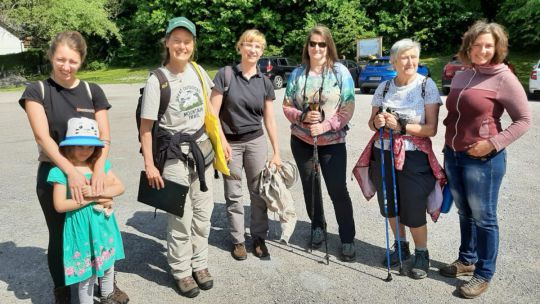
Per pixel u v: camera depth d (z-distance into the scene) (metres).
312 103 3.39
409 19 25.62
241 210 3.57
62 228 2.74
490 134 2.79
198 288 3.06
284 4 27.47
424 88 3.10
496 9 24.36
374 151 3.36
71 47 2.58
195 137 2.99
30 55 32.31
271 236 4.03
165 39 2.87
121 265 3.50
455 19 24.62
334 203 3.54
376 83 14.99
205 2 28.84
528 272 3.24
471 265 3.21
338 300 2.96
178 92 2.90
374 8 26.70
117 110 12.48
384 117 3.11
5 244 3.87
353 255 3.52
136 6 35.44
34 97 2.57
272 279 3.26
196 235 3.15
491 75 2.77
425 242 3.26
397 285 3.14
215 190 5.27
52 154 2.54
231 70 3.45
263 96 3.53
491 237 2.91
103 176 2.66
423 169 3.15
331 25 25.70
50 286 3.18
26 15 24.94
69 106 2.67
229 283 3.21
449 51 25.17
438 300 2.93
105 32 28.86
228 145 3.28
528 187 5.04
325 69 3.46
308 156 3.61
